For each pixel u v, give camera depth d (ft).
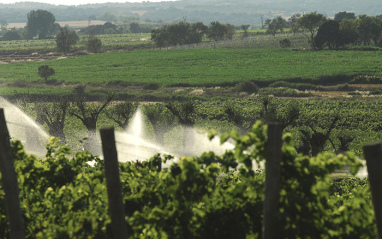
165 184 49.32
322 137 174.40
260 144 39.22
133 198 51.60
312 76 529.04
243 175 44.14
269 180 37.91
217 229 46.26
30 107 345.72
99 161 68.23
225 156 45.03
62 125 225.76
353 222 42.78
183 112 222.69
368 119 326.65
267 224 38.34
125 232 41.60
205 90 483.51
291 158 42.22
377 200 34.55
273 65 651.66
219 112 335.88
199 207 55.47
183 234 45.91
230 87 501.15
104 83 548.72
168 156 59.52
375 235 42.32
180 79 552.00
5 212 50.72
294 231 41.73
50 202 49.98
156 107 227.61
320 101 402.11
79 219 46.11
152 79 558.97
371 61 638.53
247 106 383.86
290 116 197.06
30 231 51.62
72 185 54.54
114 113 292.61
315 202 42.42
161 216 45.37
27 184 53.67
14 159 51.37
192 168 42.96
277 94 454.81
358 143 253.65
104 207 47.93
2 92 465.47
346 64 623.77
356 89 475.31
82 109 211.82
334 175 138.51
